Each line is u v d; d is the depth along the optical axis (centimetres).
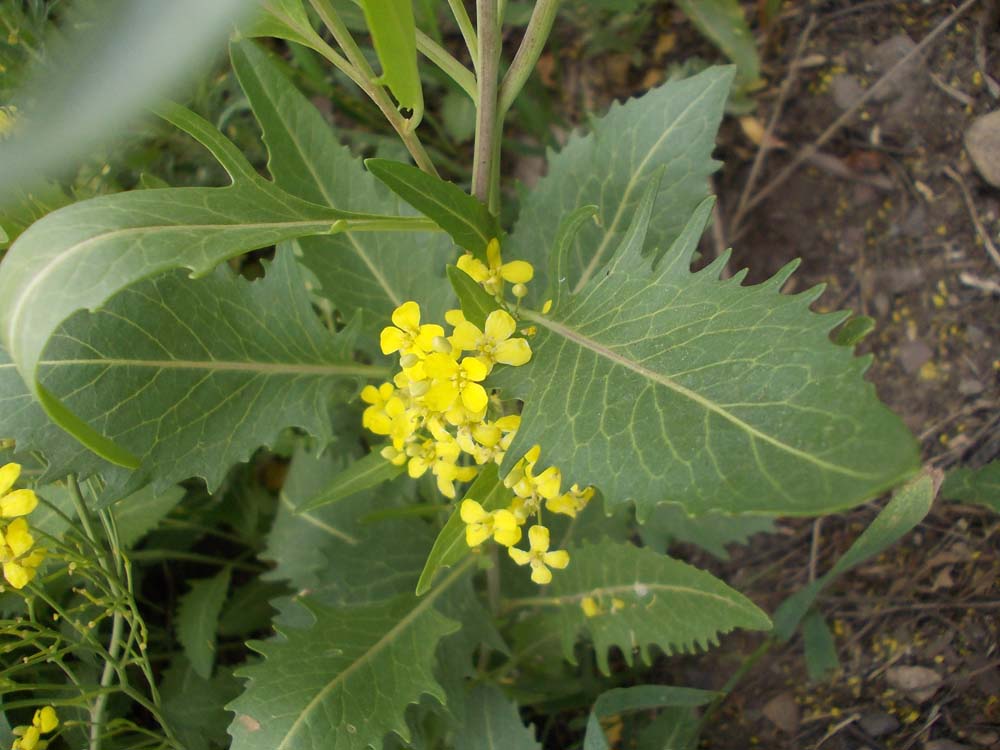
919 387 23
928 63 24
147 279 16
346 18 25
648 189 13
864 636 21
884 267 24
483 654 21
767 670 22
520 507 15
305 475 23
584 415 12
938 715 20
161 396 16
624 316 13
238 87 24
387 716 16
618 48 28
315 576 22
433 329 14
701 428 11
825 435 10
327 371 18
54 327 11
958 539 21
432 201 13
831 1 26
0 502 15
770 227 26
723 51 26
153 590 25
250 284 17
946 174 23
